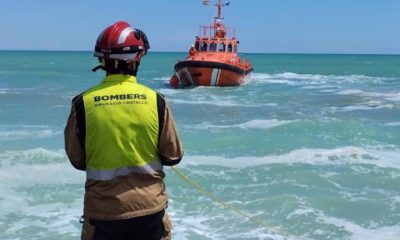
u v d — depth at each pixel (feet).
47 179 32.96
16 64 269.23
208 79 102.73
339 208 28.40
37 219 26.03
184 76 104.47
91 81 134.31
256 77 164.86
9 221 25.64
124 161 9.44
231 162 38.63
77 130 9.53
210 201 29.19
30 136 48.85
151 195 9.57
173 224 25.34
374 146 45.55
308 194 30.68
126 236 9.61
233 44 105.81
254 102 84.38
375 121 61.21
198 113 69.31
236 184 32.83
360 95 97.25
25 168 35.32
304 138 48.80
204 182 33.09
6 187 31.14
